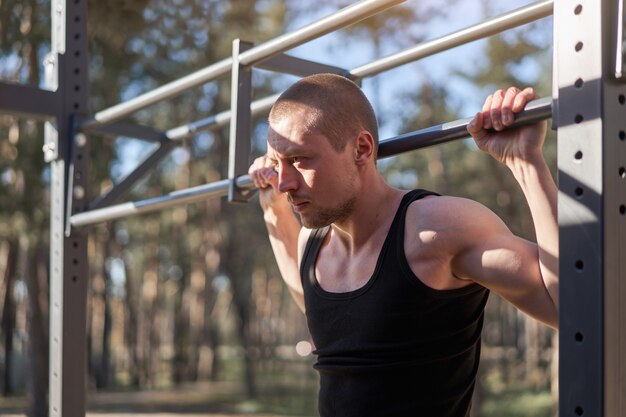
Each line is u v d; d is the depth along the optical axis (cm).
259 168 198
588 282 117
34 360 1530
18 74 1255
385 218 153
